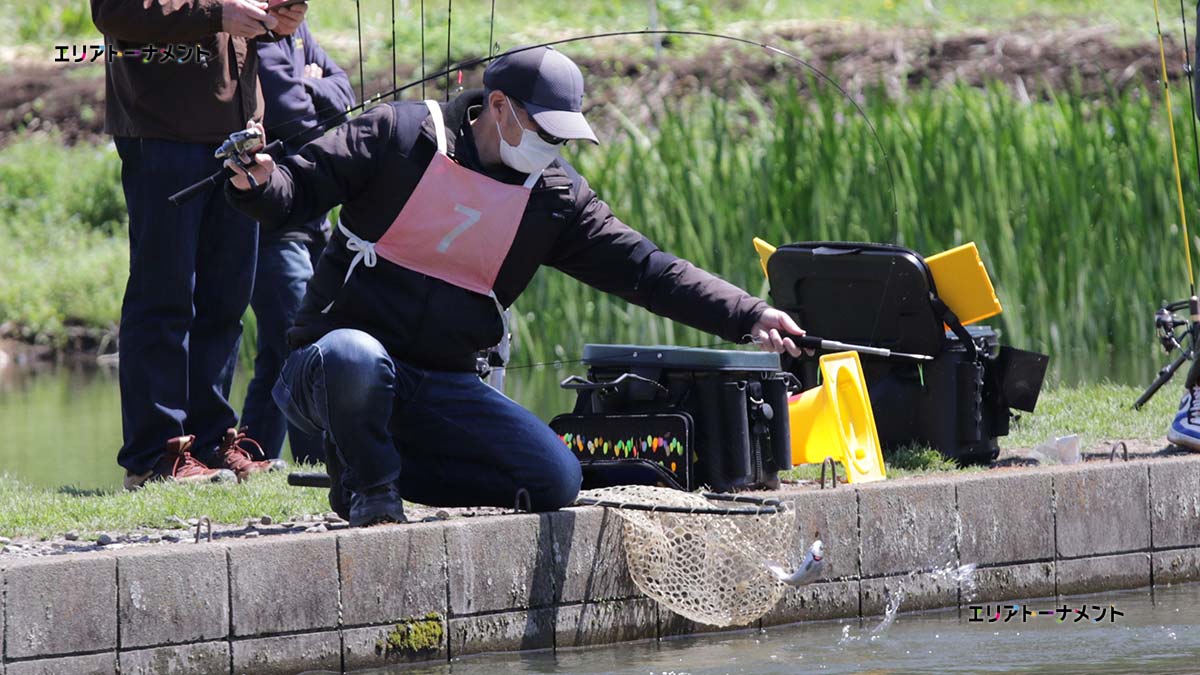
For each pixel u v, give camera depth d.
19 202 49.59
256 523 15.37
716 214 33.41
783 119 34.41
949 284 18.05
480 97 13.88
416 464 14.30
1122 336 32.59
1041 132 34.66
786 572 13.93
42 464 21.73
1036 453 18.61
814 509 14.38
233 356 18.88
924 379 18.33
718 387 15.78
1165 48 50.75
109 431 25.80
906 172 32.88
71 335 41.81
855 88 49.88
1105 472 15.78
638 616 13.91
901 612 14.80
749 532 13.91
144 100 17.55
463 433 14.01
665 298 14.40
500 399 14.20
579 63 52.00
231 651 12.25
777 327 14.30
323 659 12.58
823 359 16.98
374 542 12.77
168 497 16.44
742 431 15.78
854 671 12.55
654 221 33.44
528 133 13.55
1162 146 36.19
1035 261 32.72
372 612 12.76
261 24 16.98
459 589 13.12
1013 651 13.16
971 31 53.66
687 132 35.53
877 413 18.48
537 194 13.88
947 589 15.02
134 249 18.00
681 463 15.50
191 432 18.75
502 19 56.19
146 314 17.95
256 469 18.70
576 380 16.30
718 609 13.84
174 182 17.73
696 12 56.69
